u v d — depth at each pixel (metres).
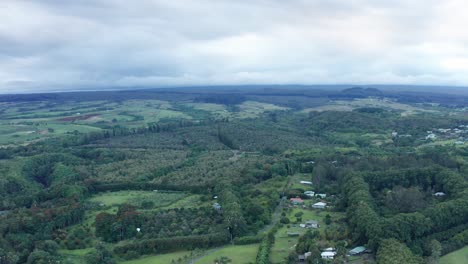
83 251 174.50
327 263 150.75
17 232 185.50
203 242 175.50
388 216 183.50
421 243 164.25
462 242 165.00
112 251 173.75
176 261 163.88
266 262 153.75
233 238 182.50
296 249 163.50
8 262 161.50
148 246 174.38
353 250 159.00
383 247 151.00
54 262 159.12
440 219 175.00
